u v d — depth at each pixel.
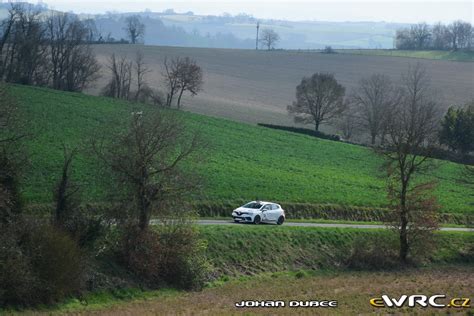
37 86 192.75
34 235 61.44
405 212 96.50
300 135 192.62
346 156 171.25
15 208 66.38
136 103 175.50
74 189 74.62
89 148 77.50
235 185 117.12
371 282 79.81
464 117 196.62
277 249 87.25
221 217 102.56
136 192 73.25
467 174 131.75
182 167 76.94
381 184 142.75
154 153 73.69
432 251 98.88
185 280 73.44
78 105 163.00
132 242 71.69
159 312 58.19
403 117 154.25
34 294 59.22
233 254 81.81
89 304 62.31
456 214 133.12
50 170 98.00
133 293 67.25
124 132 74.69
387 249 95.56
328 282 78.25
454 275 88.56
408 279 83.44
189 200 75.81
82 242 68.75
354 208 121.25
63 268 60.94
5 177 66.38
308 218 113.62
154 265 71.75
